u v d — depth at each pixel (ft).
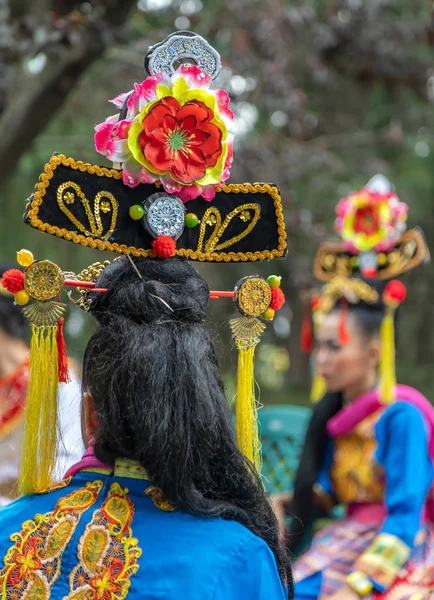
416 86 24.89
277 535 5.43
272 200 5.85
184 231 5.62
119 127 5.32
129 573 4.91
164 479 5.00
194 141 5.47
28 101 13.11
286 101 18.24
